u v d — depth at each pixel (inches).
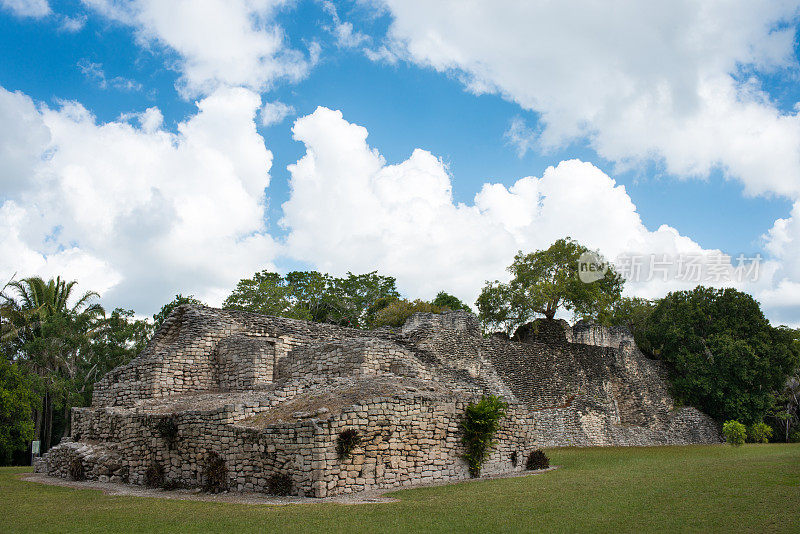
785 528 393.1
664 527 409.1
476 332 1469.0
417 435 723.4
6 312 1859.0
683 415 1828.2
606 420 1571.1
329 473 621.6
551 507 495.2
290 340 1125.1
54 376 1689.2
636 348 1973.4
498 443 833.5
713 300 2003.0
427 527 436.5
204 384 1045.2
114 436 848.3
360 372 884.6
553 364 1656.0
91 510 546.6
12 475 904.3
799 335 2025.1
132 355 1822.1
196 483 713.0
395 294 2728.8
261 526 453.4
